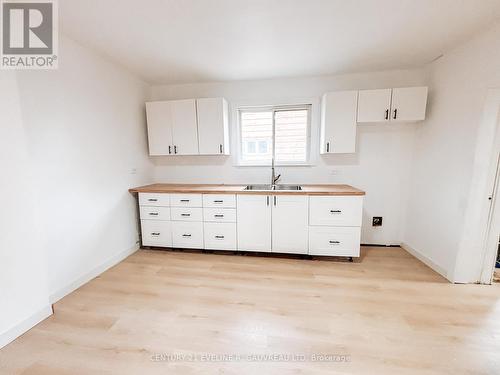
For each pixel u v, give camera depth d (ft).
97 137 7.62
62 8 5.16
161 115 9.84
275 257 9.00
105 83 7.92
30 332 5.08
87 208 7.25
